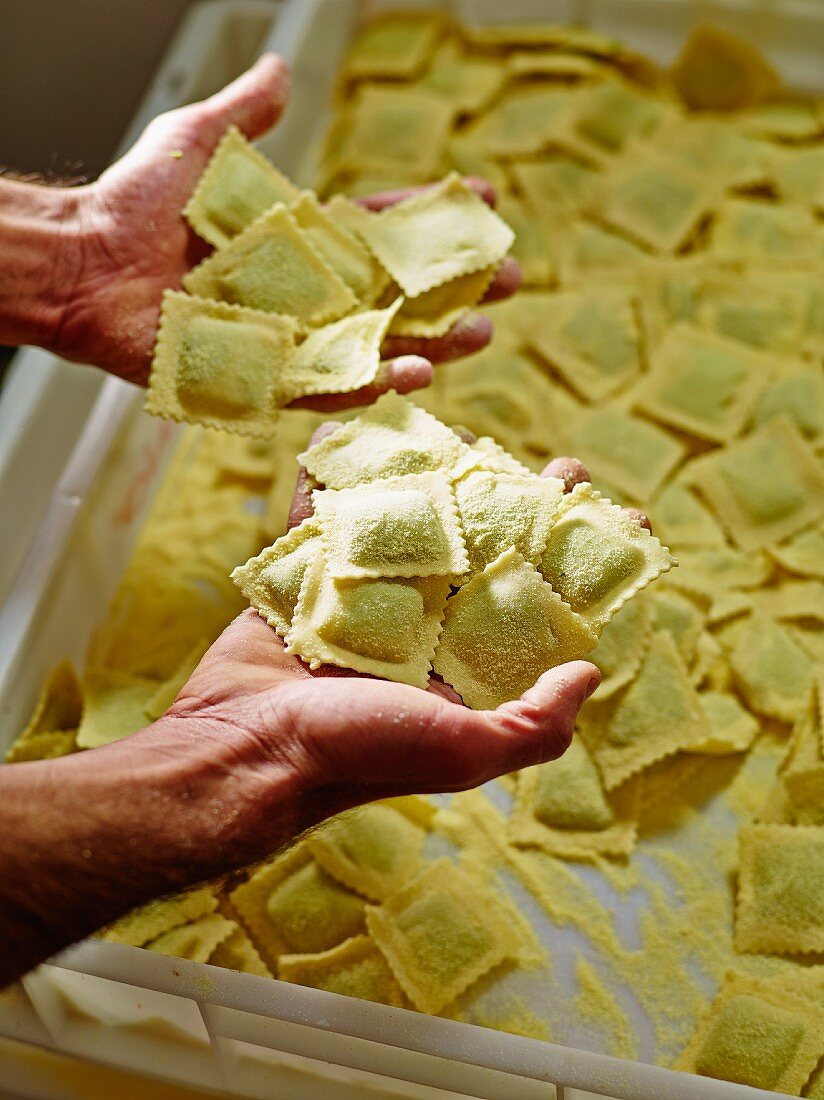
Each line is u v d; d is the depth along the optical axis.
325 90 0.72
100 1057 0.45
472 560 0.44
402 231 0.54
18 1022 0.45
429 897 0.47
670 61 0.72
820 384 0.60
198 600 0.57
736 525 0.56
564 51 0.72
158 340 0.51
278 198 0.56
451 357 0.54
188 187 0.55
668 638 0.51
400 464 0.46
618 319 0.62
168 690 0.53
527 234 0.67
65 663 0.53
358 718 0.38
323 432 0.49
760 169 0.68
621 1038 0.45
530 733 0.39
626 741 0.50
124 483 0.57
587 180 0.68
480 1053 0.41
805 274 0.64
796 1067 0.43
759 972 0.46
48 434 0.56
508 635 0.43
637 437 0.59
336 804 0.41
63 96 0.75
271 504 0.58
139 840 0.38
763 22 0.69
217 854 0.39
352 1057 0.42
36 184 0.55
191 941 0.46
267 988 0.42
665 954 0.47
